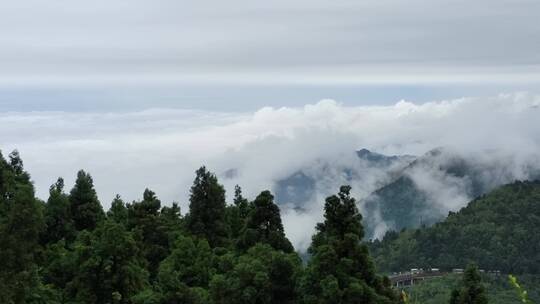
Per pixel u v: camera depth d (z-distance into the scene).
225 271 45.34
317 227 41.81
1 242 33.81
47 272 45.62
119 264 42.94
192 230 60.66
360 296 37.28
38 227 35.66
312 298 38.12
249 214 50.81
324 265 38.38
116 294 41.38
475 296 40.50
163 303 40.31
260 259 42.66
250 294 39.53
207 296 42.28
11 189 43.25
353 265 39.12
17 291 34.22
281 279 40.78
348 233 39.69
